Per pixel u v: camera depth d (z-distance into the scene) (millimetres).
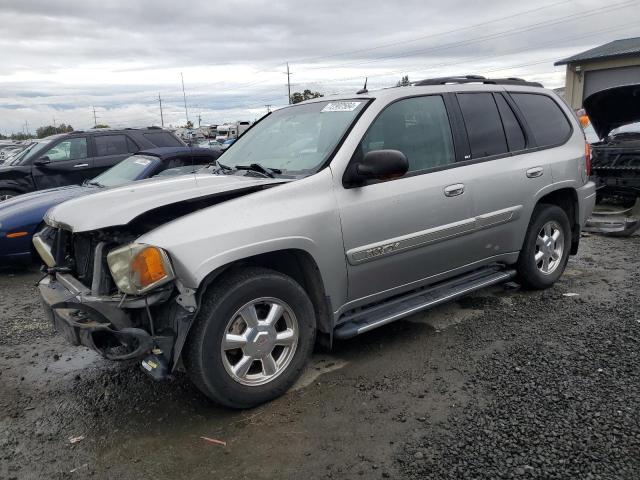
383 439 2893
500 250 4570
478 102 4512
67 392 3639
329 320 3549
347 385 3512
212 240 2973
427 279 4098
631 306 4641
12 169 9352
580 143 5328
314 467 2697
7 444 3039
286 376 3352
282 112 4586
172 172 5012
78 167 9938
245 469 2713
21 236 6547
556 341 3986
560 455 2656
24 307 5551
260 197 3234
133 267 2857
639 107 8094
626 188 8031
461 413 3090
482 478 2525
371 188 3645
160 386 3650
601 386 3283
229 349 3139
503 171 4430
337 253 3465
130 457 2863
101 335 3012
